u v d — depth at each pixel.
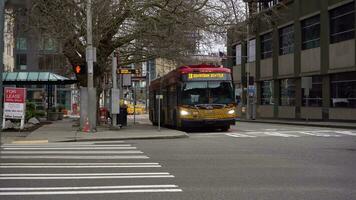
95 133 23.84
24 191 9.28
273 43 51.31
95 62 25.31
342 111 38.56
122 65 35.59
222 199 8.57
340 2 38.25
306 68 44.25
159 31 28.69
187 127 26.73
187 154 15.33
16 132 24.77
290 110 47.94
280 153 15.58
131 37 29.55
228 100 26.67
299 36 45.47
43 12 26.83
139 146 18.08
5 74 37.78
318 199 8.60
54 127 29.03
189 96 26.33
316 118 42.69
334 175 11.20
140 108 81.94
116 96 27.38
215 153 15.60
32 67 76.38
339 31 39.06
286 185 9.94
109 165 12.80
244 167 12.44
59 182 10.24
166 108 31.42
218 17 28.27
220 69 26.81
